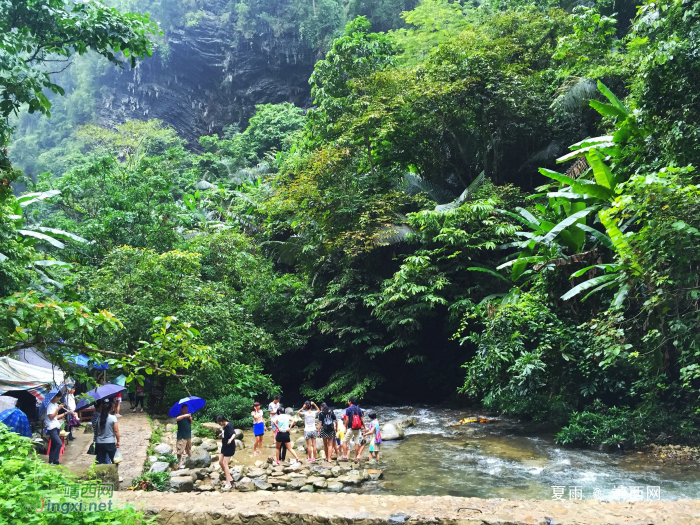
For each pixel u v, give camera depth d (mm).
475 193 15961
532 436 12078
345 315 18359
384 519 4277
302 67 53344
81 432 11453
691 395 10445
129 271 14758
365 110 18062
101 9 6402
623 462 9508
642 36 13188
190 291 14695
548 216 13047
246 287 19281
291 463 9641
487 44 17844
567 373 12164
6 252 7969
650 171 9898
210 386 14359
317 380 20812
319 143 22172
